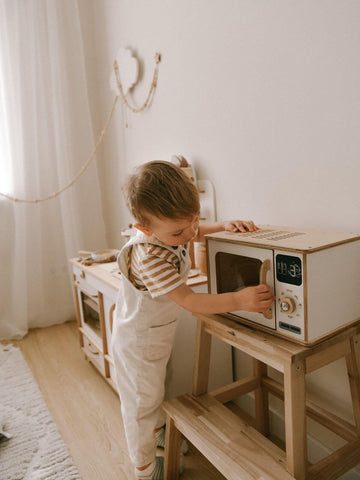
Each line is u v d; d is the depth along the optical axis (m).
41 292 2.37
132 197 0.84
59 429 1.38
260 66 1.17
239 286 0.95
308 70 1.02
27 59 2.19
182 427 0.94
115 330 1.08
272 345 0.78
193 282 1.24
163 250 0.92
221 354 1.42
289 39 1.06
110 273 1.55
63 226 2.35
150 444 1.05
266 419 1.27
